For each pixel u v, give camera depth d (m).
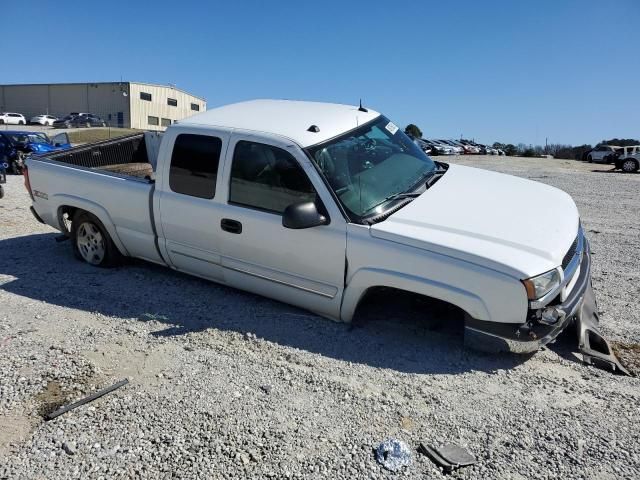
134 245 5.38
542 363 3.77
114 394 3.36
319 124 4.51
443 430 3.03
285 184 4.21
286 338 4.10
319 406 3.24
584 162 36.81
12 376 3.55
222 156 4.52
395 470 2.71
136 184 5.18
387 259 3.78
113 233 5.50
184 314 4.55
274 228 4.23
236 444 2.89
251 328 4.27
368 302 4.46
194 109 79.12
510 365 3.72
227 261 4.65
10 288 5.21
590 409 3.24
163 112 71.19
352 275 3.96
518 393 3.40
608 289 5.43
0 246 6.79
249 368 3.67
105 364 3.72
